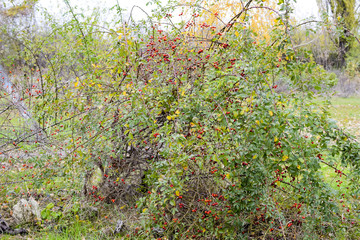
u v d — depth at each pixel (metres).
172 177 2.67
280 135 2.73
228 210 3.19
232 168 2.89
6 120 5.30
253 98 2.82
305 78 3.09
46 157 3.92
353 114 12.27
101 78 4.03
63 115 4.23
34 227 3.62
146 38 4.28
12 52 7.05
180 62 3.64
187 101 3.13
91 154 3.84
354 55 20.05
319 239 3.31
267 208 2.97
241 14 4.02
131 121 3.25
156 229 3.47
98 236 3.49
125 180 4.25
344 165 3.32
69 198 4.20
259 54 3.24
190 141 2.81
